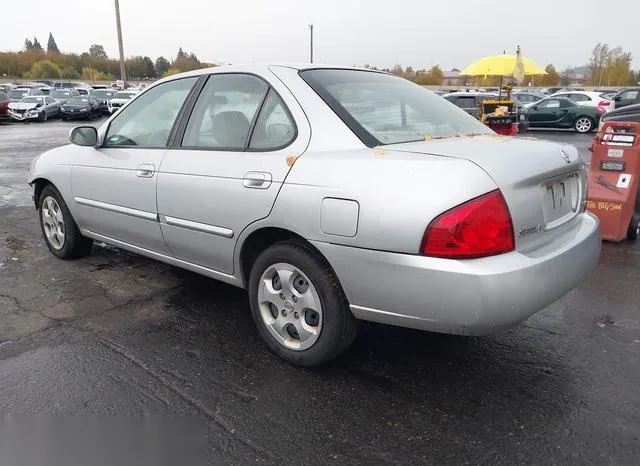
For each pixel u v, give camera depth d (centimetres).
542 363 311
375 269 254
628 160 535
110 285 429
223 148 327
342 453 239
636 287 426
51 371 302
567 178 294
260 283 310
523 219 251
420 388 287
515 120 1487
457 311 239
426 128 315
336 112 293
